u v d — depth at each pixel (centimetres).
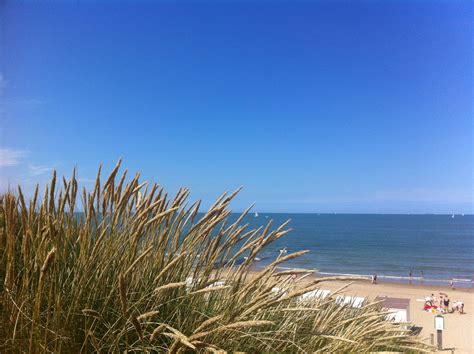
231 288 306
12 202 239
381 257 7494
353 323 387
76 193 273
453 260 7231
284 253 373
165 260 292
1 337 228
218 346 253
